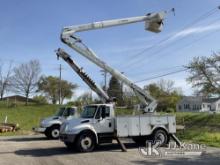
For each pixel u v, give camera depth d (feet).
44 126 75.51
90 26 59.36
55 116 76.95
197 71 126.82
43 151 52.80
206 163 40.37
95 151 51.90
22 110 172.65
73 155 47.67
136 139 60.44
